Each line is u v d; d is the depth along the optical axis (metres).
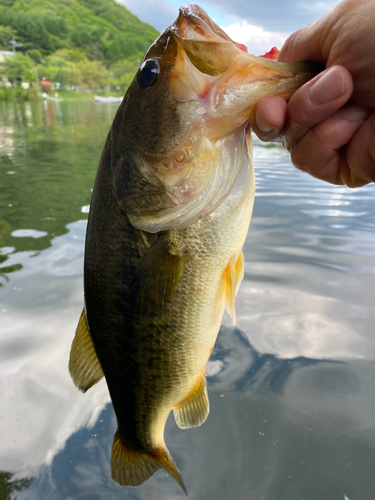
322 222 0.85
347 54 0.16
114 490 0.31
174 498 0.30
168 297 0.22
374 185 1.23
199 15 0.19
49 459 0.33
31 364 0.42
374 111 0.17
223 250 0.22
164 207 0.21
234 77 0.18
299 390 0.38
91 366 0.27
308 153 0.18
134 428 0.27
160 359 0.24
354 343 0.44
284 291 0.55
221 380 0.40
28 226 0.81
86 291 0.25
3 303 0.52
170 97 0.19
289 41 0.19
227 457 0.32
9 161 1.62
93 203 0.24
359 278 0.59
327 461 0.32
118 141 0.22
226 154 0.21
